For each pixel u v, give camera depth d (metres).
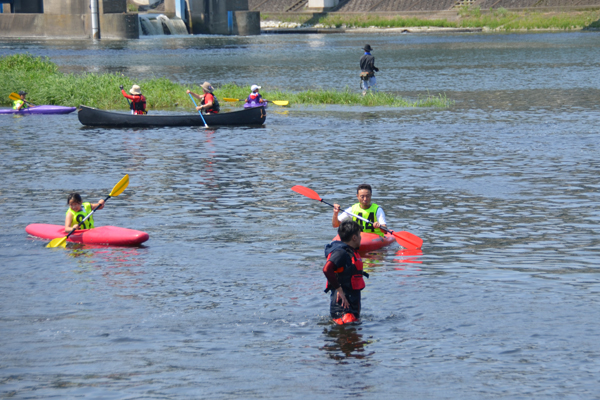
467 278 17.28
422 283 16.92
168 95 62.44
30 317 14.88
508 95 64.75
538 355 12.70
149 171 32.53
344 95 63.22
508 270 17.91
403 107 58.59
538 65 95.62
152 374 12.09
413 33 184.50
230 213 24.70
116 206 25.88
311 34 188.75
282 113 55.81
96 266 18.66
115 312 15.16
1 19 171.12
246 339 13.60
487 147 38.44
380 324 14.27
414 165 33.47
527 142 39.91
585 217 23.50
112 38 163.50
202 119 48.22
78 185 29.58
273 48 137.38
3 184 29.81
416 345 13.20
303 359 12.64
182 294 16.33
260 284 17.02
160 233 22.11
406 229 22.31
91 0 161.38
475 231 21.97
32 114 57.22
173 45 147.00
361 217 20.55
